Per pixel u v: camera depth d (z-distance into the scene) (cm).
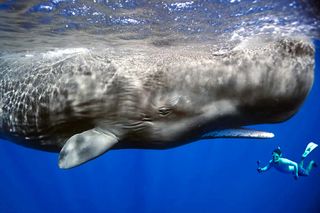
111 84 434
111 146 422
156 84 413
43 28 745
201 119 402
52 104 470
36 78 502
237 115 388
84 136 418
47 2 616
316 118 3909
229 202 3550
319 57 1530
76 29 740
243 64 371
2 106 536
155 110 414
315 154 3091
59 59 539
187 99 397
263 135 434
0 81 560
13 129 527
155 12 644
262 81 362
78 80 455
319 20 648
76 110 454
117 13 657
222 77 378
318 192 3166
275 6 608
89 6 630
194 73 395
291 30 682
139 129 429
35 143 515
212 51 430
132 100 423
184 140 429
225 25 689
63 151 400
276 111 372
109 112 436
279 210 3145
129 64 442
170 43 758
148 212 3572
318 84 2748
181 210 3372
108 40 785
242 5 609
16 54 816
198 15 651
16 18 700
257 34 677
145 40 769
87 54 541
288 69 356
